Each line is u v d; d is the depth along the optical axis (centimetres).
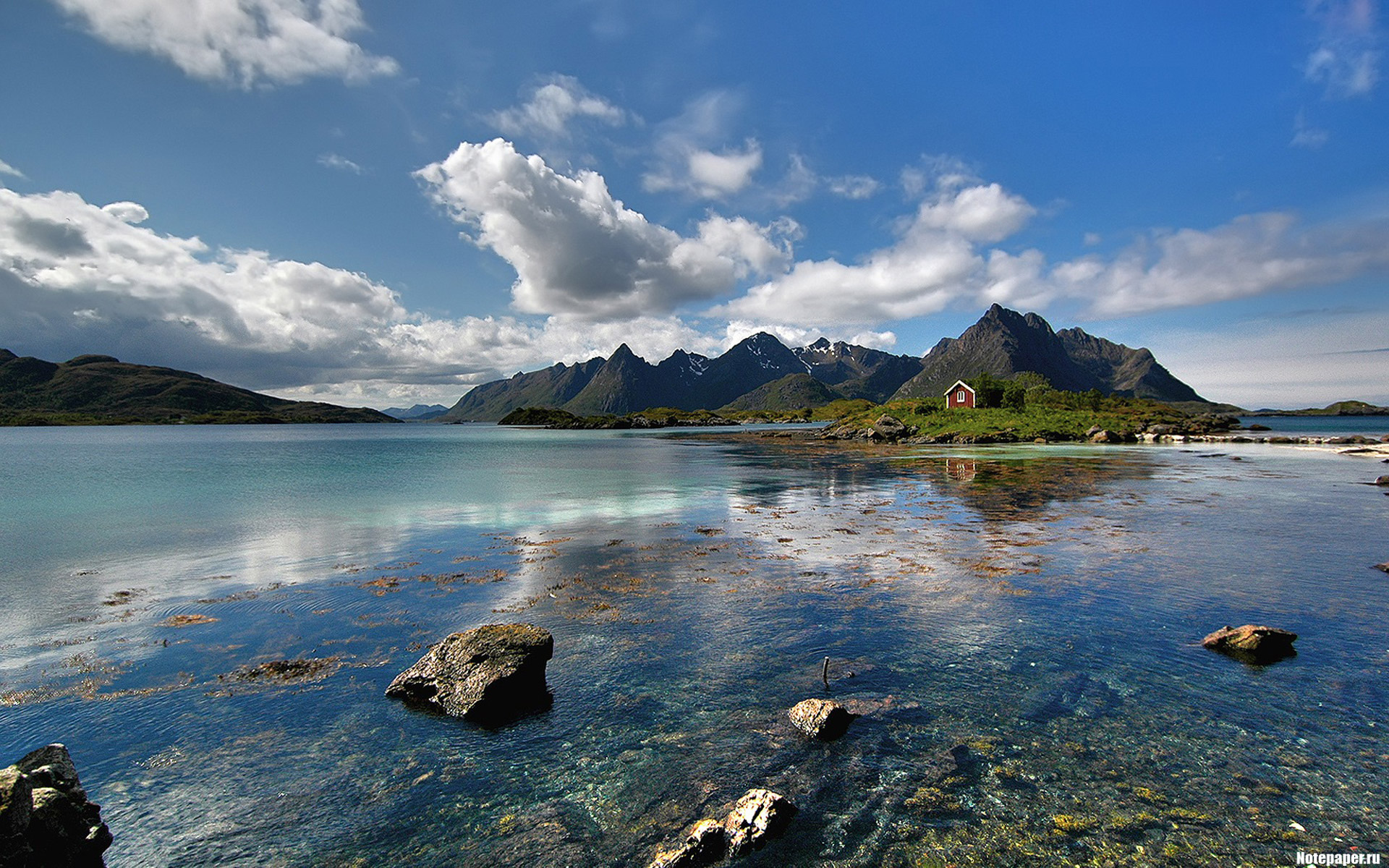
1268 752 784
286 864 627
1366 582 1517
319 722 905
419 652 1165
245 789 745
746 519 2575
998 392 10275
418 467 5566
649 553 1947
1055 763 768
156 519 2722
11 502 3297
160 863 625
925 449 6819
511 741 848
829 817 674
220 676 1068
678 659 1103
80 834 608
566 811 700
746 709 919
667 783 745
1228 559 1753
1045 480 3784
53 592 1577
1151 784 723
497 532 2350
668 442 9900
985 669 1036
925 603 1392
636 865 612
